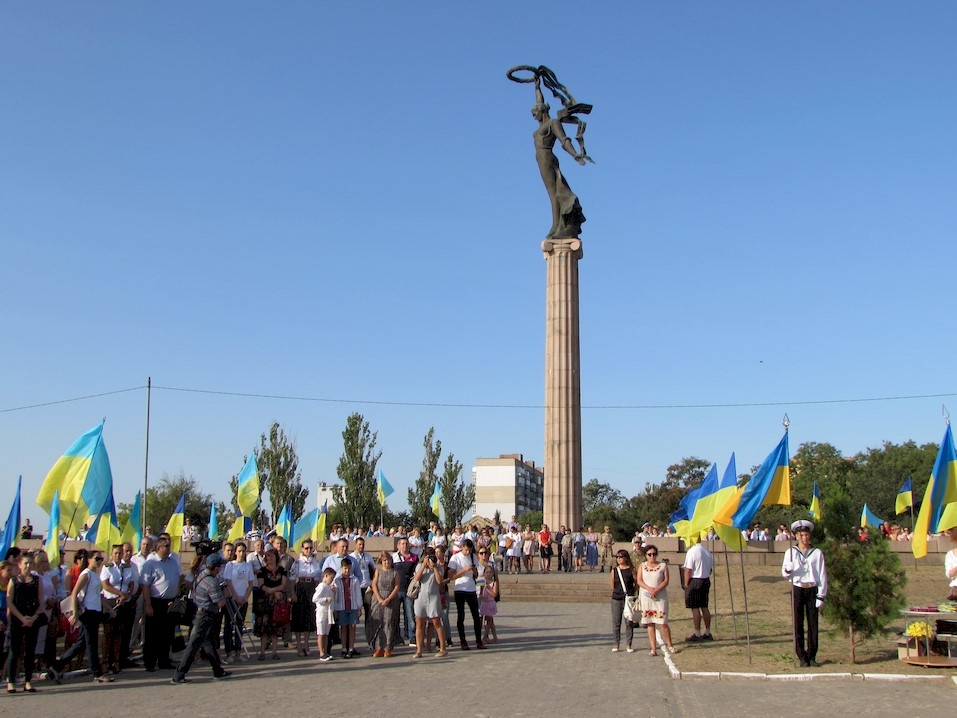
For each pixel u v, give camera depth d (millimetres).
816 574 15641
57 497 19219
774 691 13820
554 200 44281
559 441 41875
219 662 15812
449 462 76688
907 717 11828
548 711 12469
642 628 22906
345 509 65688
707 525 18938
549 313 43188
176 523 26359
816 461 93500
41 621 14859
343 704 13211
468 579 19359
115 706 13273
